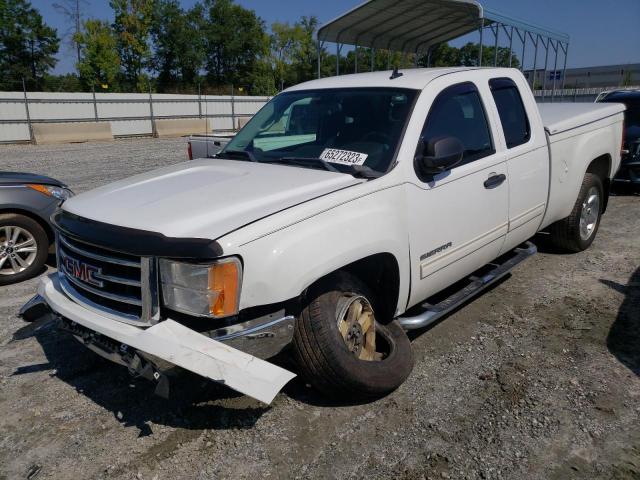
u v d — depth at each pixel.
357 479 2.71
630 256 5.97
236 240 2.62
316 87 4.40
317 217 2.92
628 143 9.25
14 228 5.69
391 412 3.25
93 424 3.20
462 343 4.09
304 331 3.00
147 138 28.84
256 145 4.19
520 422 3.12
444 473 2.74
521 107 4.70
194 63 56.59
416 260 3.54
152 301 2.68
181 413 3.29
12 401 3.45
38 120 26.52
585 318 4.46
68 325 3.10
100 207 3.10
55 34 57.62
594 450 2.88
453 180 3.75
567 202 5.43
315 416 3.23
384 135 3.60
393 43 13.02
